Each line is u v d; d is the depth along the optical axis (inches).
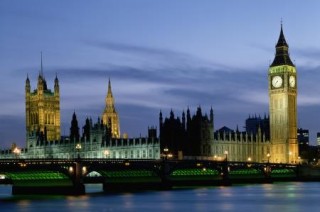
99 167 7864.2
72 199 7062.0
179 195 7706.7
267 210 5915.4
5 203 6565.0
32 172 7367.1
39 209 5940.0
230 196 7588.6
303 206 6294.3
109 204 6446.9
